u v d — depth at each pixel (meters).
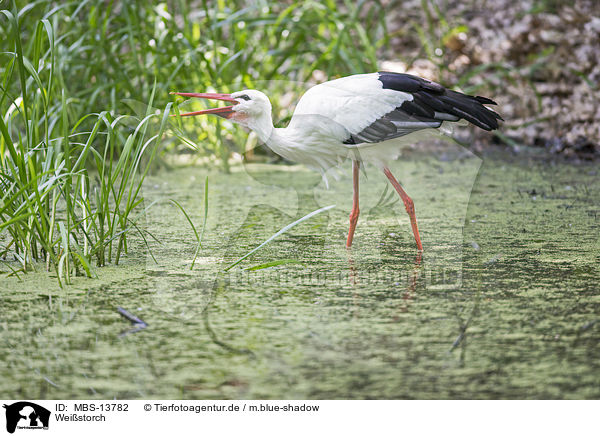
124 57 15.25
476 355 6.34
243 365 6.20
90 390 5.82
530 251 9.39
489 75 17.97
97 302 7.65
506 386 5.79
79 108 13.57
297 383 5.88
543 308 7.41
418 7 20.38
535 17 18.36
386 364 6.18
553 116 16.83
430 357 6.30
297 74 15.87
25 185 7.80
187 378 5.98
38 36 8.66
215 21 15.20
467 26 19.25
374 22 20.03
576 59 17.33
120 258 9.23
